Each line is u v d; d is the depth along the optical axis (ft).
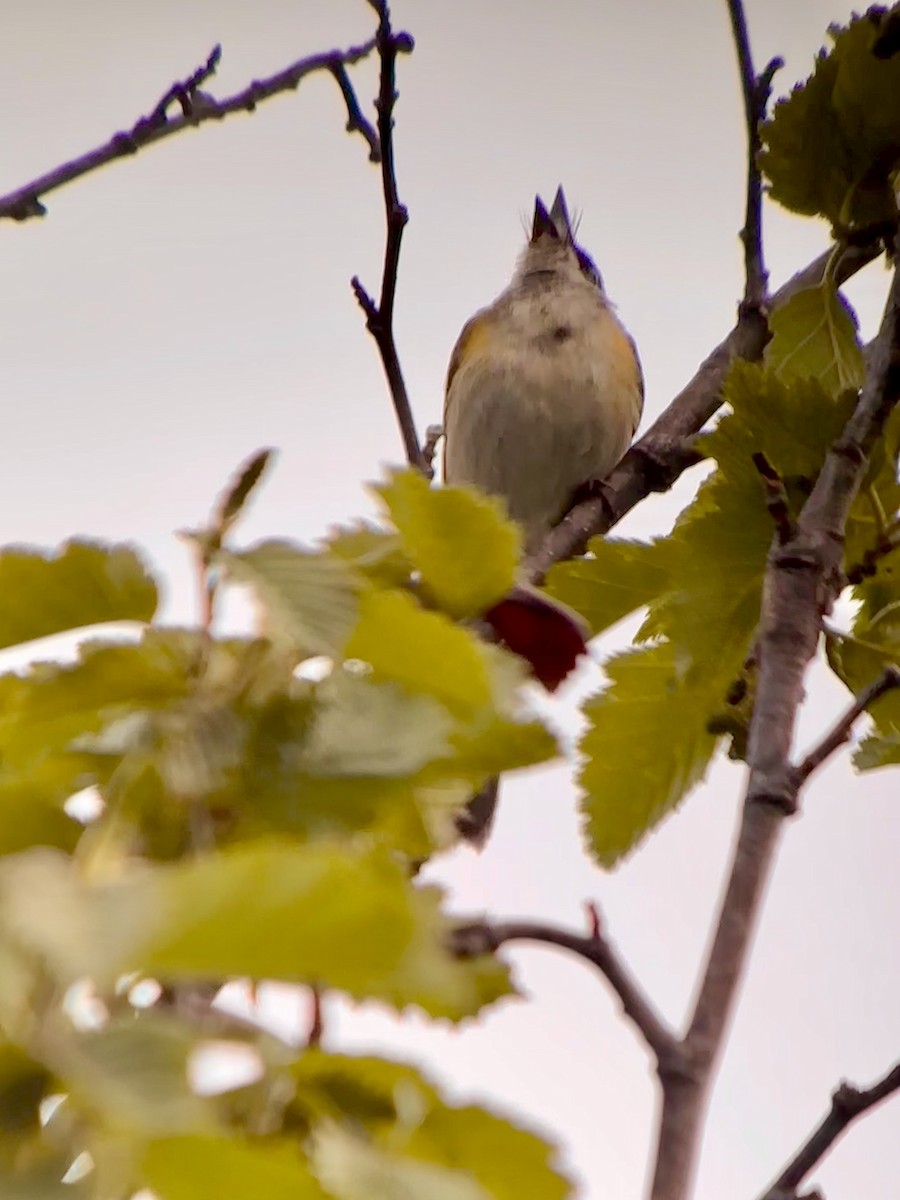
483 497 7.74
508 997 6.92
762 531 13.20
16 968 4.59
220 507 7.30
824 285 15.78
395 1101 6.05
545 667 8.77
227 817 6.98
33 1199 4.84
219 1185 4.92
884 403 12.80
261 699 7.20
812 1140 10.15
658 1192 8.54
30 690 7.16
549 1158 6.22
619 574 13.53
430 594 7.85
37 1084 4.97
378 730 7.19
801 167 15.37
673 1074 8.96
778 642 11.56
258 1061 5.92
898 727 14.03
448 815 7.45
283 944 4.77
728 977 9.48
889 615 13.92
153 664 7.17
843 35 14.97
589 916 9.37
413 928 4.90
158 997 5.82
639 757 13.26
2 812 6.72
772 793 10.58
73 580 7.16
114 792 6.86
